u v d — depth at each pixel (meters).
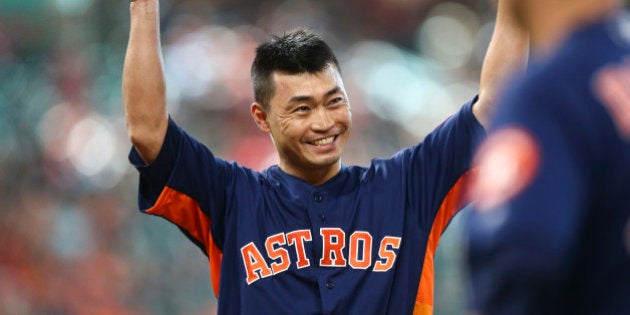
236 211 12.88
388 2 54.25
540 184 5.34
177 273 32.44
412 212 12.91
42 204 33.12
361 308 12.21
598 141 5.48
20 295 30.89
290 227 12.71
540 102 5.58
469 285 5.59
